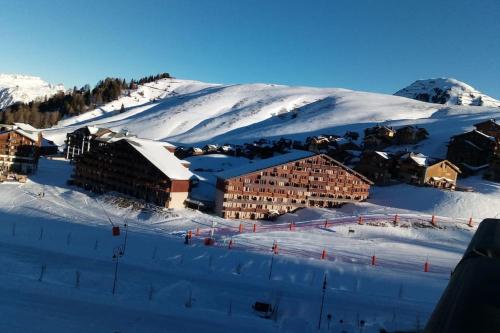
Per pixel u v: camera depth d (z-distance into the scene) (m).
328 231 59.97
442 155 109.06
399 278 40.12
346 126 169.25
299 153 77.94
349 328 27.19
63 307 26.48
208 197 77.50
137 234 53.53
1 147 91.38
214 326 25.98
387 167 88.75
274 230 60.50
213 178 88.94
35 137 95.06
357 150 122.12
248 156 125.44
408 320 29.97
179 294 31.44
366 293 36.06
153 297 30.53
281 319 28.97
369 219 65.12
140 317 26.22
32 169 93.81
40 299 27.36
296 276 39.78
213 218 66.62
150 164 71.62
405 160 88.19
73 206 70.06
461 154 98.88
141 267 38.28
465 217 67.38
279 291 34.66
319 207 74.38
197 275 37.38
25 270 34.38
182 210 68.62
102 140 91.56
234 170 74.50
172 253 44.50
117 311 26.77
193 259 42.88
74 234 50.31
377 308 32.12
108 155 79.88
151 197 71.31
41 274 32.31
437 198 73.25
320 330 26.75
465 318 3.93
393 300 34.16
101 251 43.06
